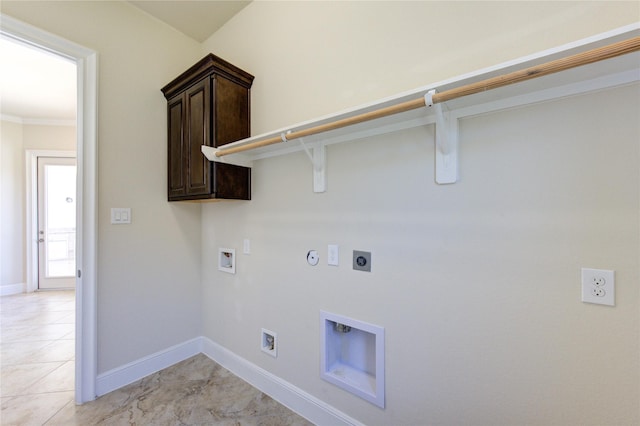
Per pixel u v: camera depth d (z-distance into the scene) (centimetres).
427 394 122
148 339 206
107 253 185
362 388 141
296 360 169
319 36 160
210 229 229
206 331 234
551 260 96
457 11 115
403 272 128
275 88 182
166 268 216
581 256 91
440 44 119
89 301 176
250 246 195
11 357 232
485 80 86
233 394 184
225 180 178
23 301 381
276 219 179
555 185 95
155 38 211
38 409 168
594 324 90
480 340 109
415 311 125
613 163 86
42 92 334
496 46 106
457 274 114
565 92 92
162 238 214
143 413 166
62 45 166
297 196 168
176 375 205
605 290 88
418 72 125
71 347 250
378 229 135
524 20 101
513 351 103
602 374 89
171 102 210
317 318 159
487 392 108
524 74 79
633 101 84
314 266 159
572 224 92
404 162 127
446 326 117
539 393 99
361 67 143
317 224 158
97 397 179
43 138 428
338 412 150
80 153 175
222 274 219
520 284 101
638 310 84
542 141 97
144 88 204
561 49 75
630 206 84
